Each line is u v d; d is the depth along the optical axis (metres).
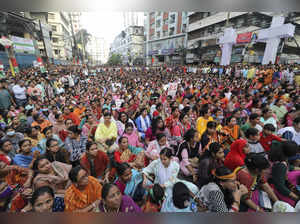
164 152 2.47
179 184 2.06
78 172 2.01
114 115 5.32
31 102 6.03
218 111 5.06
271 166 2.50
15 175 2.66
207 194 2.01
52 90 9.37
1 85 6.01
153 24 33.72
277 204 2.02
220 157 2.65
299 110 4.14
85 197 2.09
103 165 3.06
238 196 1.99
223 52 15.26
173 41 28.67
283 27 10.37
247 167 2.22
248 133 3.20
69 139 3.38
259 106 5.05
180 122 4.24
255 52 15.14
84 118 5.02
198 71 17.78
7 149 2.91
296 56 12.51
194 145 3.28
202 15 21.36
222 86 9.35
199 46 22.39
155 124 4.02
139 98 7.76
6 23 12.03
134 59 49.47
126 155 3.23
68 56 33.62
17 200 2.29
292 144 2.32
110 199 1.76
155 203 2.21
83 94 9.20
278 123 4.39
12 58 11.35
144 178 2.56
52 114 5.37
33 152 3.22
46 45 18.58
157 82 13.64
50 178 2.43
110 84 14.38
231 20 16.53
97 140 3.86
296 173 2.29
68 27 35.31
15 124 4.38
